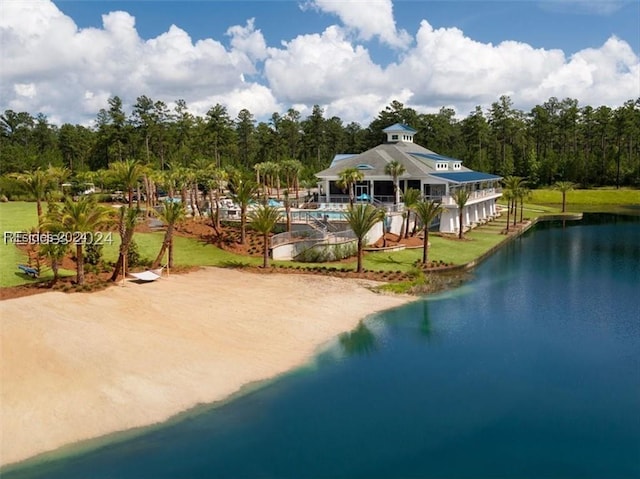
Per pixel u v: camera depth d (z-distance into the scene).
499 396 25.73
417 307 40.12
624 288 46.06
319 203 72.12
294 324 34.84
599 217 100.31
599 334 34.41
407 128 97.38
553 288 46.00
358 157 81.94
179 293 38.84
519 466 20.09
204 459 20.44
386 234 63.16
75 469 19.80
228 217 64.12
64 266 43.56
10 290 35.47
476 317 37.88
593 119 151.62
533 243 70.50
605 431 22.55
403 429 22.67
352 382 27.09
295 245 53.06
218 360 28.67
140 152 120.56
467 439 21.97
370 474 19.58
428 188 77.81
